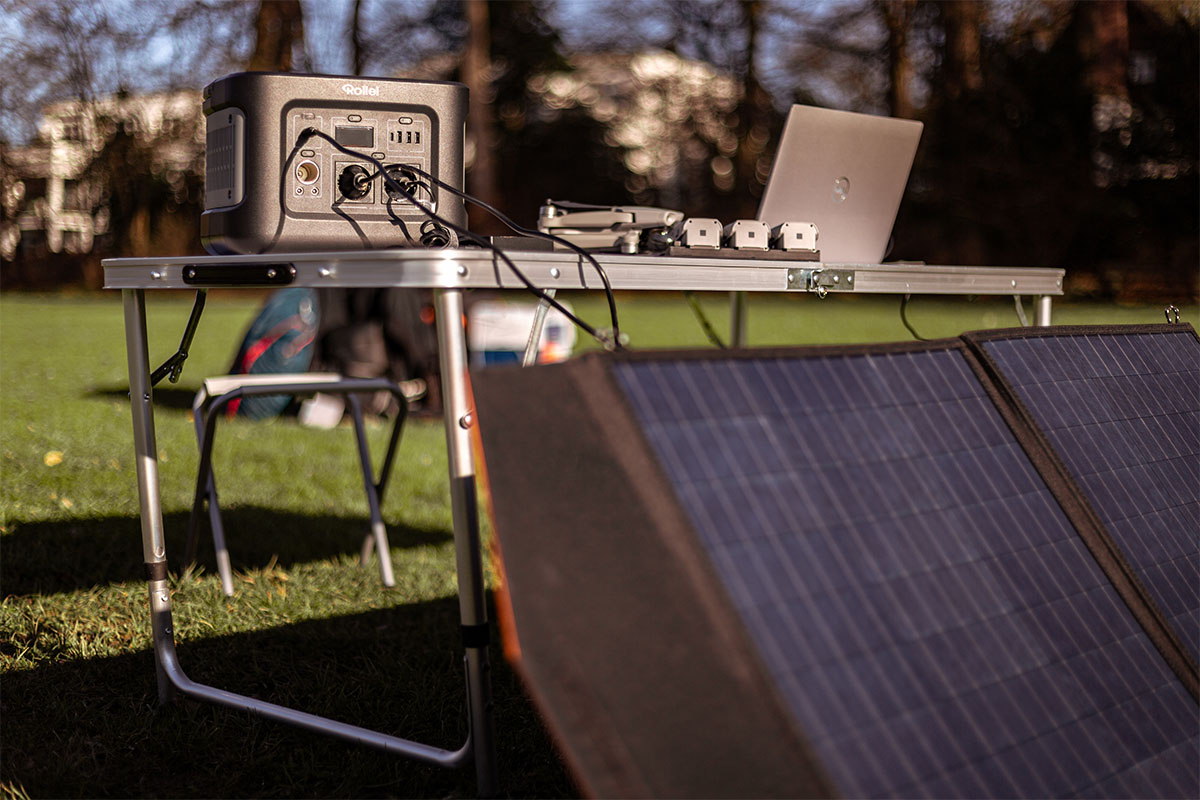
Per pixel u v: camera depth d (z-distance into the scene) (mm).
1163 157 18844
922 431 1473
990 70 19906
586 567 1237
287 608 2957
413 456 5336
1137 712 1393
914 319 14258
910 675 1206
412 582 3287
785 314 15430
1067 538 1531
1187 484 1813
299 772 1991
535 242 2209
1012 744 1235
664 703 1177
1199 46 18359
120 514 3861
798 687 1109
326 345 6430
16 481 4203
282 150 2021
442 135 2113
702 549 1132
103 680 2402
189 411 6383
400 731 2201
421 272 1647
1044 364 1769
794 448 1308
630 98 25422
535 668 1287
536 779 1968
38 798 1859
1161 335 2154
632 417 1205
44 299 18047
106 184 18203
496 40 25141
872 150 2721
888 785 1105
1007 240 19984
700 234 2072
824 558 1230
